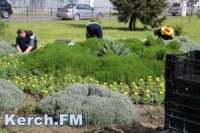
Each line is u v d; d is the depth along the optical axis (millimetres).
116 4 25750
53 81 7902
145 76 8594
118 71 8398
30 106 6285
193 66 4117
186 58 4258
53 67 8727
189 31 23891
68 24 28266
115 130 5535
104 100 5906
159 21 25734
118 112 5773
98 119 5645
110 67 8586
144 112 6465
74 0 42406
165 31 14609
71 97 6000
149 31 24734
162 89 7504
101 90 6387
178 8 38781
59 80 8016
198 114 4090
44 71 8750
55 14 37125
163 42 11258
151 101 7016
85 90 6375
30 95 7234
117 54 9828
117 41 10883
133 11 25094
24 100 6848
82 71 8609
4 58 9562
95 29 12641
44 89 7293
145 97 7090
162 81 8258
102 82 8281
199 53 4535
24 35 11555
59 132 5469
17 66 8969
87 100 5918
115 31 23844
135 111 6023
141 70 8672
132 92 7598
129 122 5836
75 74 8555
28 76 8375
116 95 6301
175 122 4289
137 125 5812
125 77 8359
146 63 9227
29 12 39000
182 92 4207
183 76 4195
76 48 10180
